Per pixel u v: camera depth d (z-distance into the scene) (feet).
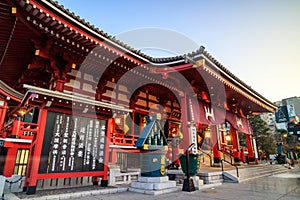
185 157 24.35
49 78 31.96
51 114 20.89
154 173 22.59
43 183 22.18
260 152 108.68
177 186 23.44
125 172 28.94
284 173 44.52
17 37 23.08
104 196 19.03
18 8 18.03
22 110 33.35
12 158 28.32
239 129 49.83
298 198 17.65
